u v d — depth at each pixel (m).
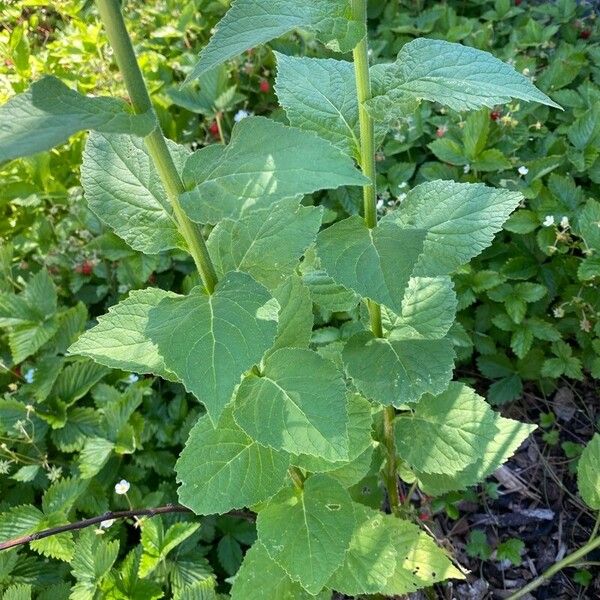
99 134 0.34
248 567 0.46
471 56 0.33
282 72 0.40
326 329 0.72
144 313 0.38
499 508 0.73
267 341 0.29
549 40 1.03
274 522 0.43
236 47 0.29
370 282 0.33
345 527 0.43
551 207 0.77
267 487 0.39
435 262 0.39
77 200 0.87
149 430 0.72
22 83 0.95
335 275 0.34
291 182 0.26
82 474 0.64
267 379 0.37
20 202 0.87
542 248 0.75
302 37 1.00
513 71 0.33
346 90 0.39
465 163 0.80
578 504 0.71
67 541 0.58
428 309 0.45
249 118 0.28
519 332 0.74
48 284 0.78
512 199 0.38
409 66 0.34
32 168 0.88
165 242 0.35
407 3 1.14
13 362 0.77
